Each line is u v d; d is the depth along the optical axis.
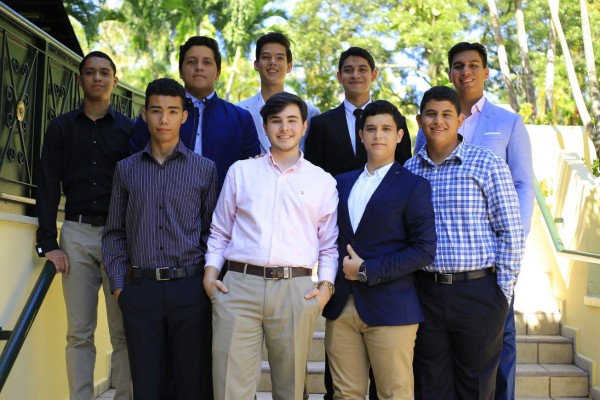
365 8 21.88
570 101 19.05
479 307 3.37
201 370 3.37
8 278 3.59
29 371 3.86
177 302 3.31
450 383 3.48
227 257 3.33
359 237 3.36
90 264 3.90
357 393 3.41
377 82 21.55
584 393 4.77
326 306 3.42
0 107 3.75
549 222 5.02
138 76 24.73
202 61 3.89
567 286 5.33
